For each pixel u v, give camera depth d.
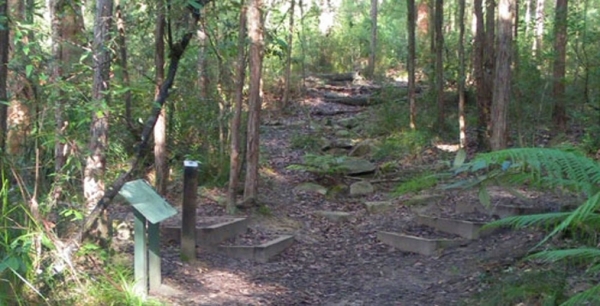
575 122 13.98
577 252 3.25
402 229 9.02
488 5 13.25
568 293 5.54
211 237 7.90
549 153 3.29
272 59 19.36
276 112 18.05
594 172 3.25
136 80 9.43
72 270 5.08
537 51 14.01
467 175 8.88
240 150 10.75
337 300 6.63
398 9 26.81
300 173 12.15
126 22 6.62
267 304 6.31
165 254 7.38
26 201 5.08
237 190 9.86
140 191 5.61
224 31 9.18
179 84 10.75
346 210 10.28
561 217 3.53
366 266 7.88
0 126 5.21
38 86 5.66
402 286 7.07
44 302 4.93
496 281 6.38
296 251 8.38
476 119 14.83
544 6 20.64
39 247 4.98
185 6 5.72
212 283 6.71
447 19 24.08
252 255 7.80
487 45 13.30
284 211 9.94
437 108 15.20
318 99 19.77
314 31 24.36
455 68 17.45
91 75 6.30
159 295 5.97
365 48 24.64
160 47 8.20
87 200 5.93
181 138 11.06
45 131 5.62
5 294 4.80
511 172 3.58
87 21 9.27
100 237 5.99
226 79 11.17
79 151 5.75
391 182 11.46
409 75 14.74
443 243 8.20
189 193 7.15
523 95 13.07
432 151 13.42
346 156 13.34
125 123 7.82
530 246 7.26
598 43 14.29
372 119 16.36
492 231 8.24
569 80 14.66
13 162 5.31
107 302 5.20
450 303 6.28
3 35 5.08
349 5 28.55
